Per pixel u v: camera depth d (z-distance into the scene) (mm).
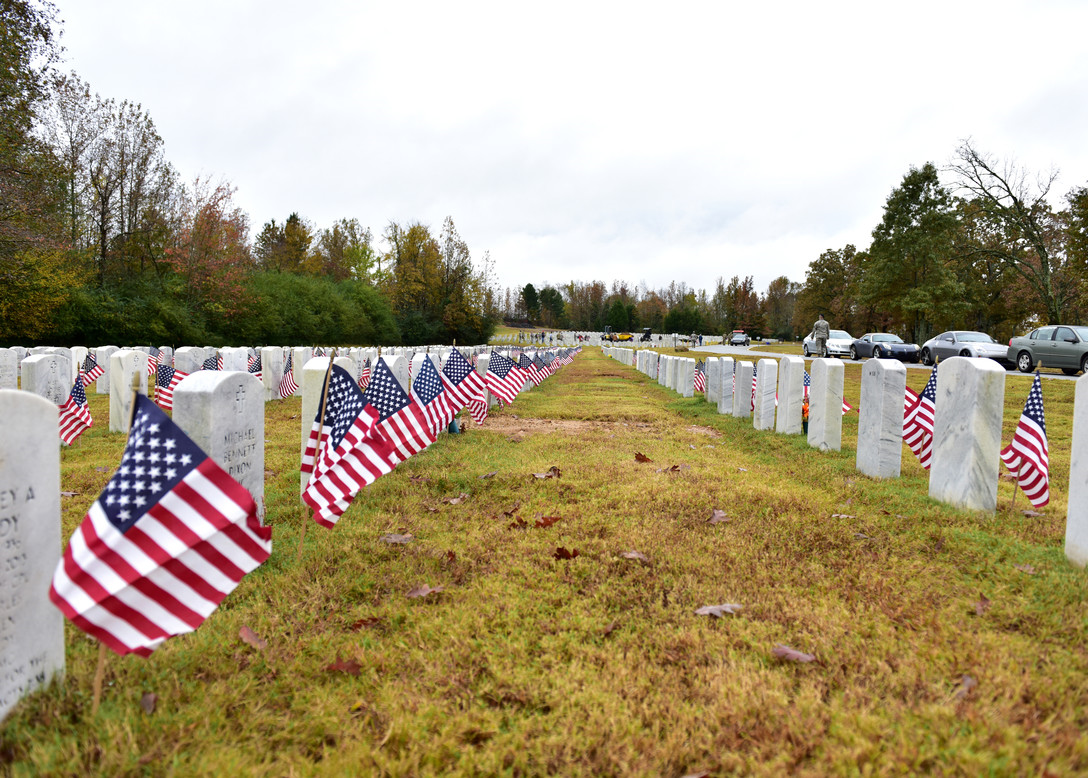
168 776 2291
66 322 27141
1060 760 2285
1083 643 3225
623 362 40719
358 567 4406
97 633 2572
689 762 2438
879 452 7066
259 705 2791
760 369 11008
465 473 7152
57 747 2389
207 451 4473
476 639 3396
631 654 3191
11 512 2576
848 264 69188
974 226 42969
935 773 2264
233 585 2904
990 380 5527
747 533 5145
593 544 4859
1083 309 41250
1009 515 5500
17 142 22344
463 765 2416
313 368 6191
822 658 3143
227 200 36500
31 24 22453
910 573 4242
